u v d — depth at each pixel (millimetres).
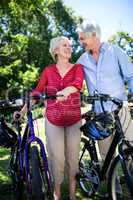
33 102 3988
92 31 4227
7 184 5301
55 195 4383
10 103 4082
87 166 4582
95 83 4309
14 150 4395
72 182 4457
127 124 4262
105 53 4281
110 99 3848
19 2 11648
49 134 4266
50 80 4242
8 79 26078
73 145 4305
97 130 4000
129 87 4320
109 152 4023
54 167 4297
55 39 4246
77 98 4184
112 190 3762
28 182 3748
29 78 27875
